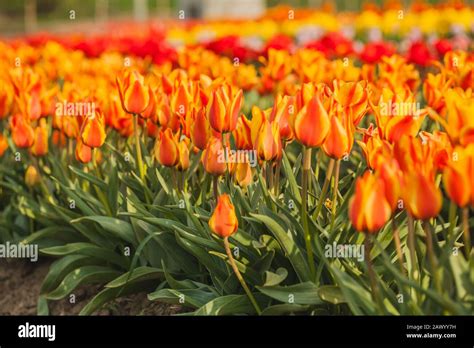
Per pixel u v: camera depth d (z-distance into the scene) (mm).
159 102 4387
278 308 3402
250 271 3637
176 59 7688
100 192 4664
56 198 5438
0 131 6406
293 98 3705
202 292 3875
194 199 4324
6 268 5379
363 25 13289
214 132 3896
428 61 6785
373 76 5609
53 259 5332
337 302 3205
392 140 3328
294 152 5465
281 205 3547
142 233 4336
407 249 3428
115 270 4586
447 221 4355
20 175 5703
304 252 3539
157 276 4281
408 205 2682
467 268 2877
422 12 13469
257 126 3619
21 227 5469
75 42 9477
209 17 20844
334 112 3332
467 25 12445
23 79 5145
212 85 4156
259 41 12000
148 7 39125
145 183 4523
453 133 3027
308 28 13039
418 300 3076
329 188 4375
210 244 3686
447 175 2652
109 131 5406
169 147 3928
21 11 37906
